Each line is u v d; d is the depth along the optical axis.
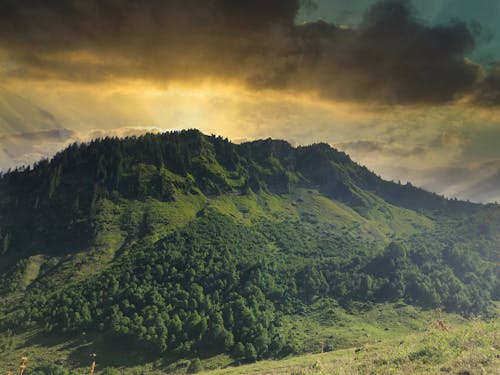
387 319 187.88
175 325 156.50
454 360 23.80
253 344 149.62
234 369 77.50
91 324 163.62
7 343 152.12
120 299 183.25
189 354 147.50
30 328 166.50
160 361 142.25
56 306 178.25
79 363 138.50
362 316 192.12
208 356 146.62
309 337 161.75
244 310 176.88
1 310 187.88
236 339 157.25
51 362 135.75
